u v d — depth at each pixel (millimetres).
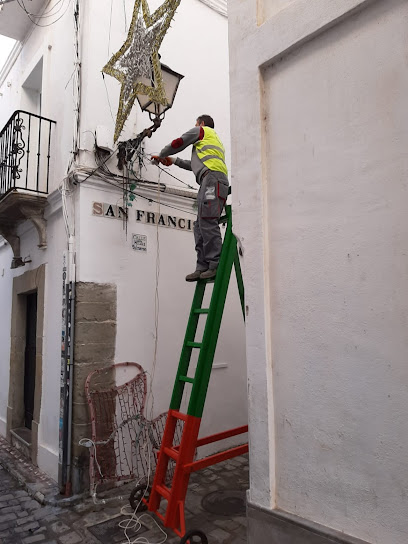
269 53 2795
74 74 5273
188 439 3523
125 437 4895
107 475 4645
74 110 5148
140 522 3953
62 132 5512
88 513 4180
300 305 2549
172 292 5621
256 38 2898
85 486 4582
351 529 2207
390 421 2092
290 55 2721
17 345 6836
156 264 5496
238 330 6379
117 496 4473
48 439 5285
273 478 2613
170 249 5672
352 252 2312
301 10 2619
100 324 4902
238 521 3932
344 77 2414
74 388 4719
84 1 5312
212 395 5918
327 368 2383
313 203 2525
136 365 5113
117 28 5480
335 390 2336
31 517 4129
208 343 3658
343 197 2375
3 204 5785
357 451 2213
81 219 4891
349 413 2262
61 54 5770
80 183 4938
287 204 2672
